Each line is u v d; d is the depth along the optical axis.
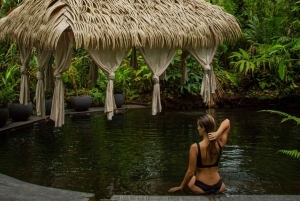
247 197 2.90
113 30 3.16
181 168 3.94
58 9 3.25
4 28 3.55
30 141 5.18
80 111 7.56
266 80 8.68
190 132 5.68
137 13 3.42
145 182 3.52
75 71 7.92
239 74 8.97
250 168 3.93
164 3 3.62
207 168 3.24
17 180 3.38
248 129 5.85
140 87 9.17
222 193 3.22
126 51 3.31
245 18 9.98
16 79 7.12
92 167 3.99
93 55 3.18
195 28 3.47
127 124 6.37
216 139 3.21
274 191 3.29
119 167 3.98
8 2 7.85
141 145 4.91
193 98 8.52
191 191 3.23
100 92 8.55
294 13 8.77
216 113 7.51
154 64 3.43
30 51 3.59
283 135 5.40
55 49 3.12
